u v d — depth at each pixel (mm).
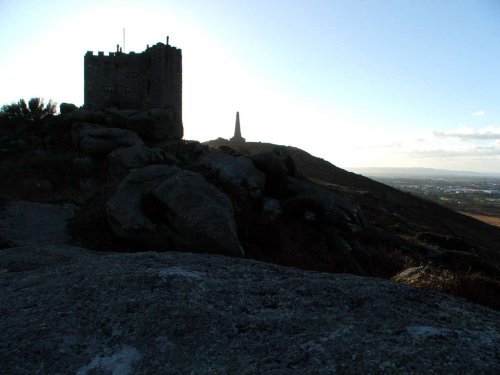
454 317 8133
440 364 6309
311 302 8625
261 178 23125
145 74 44469
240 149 61844
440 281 12406
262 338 7297
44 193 25188
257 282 9609
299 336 7340
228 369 6480
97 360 6828
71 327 7578
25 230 15883
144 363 6719
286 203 22203
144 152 27750
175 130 40094
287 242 19016
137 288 8836
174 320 7676
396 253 22406
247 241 17953
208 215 15000
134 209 16047
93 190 23859
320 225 21703
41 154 32688
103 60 43875
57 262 12039
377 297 8938
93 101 43844
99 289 8859
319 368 6375
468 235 47156
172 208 15328
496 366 6281
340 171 71250
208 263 10797
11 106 40906
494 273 22750
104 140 31656
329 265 18438
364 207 39094
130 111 38094
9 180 27000
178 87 46094
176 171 18156
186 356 6840
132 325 7586
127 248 15750
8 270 11328
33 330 7473
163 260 10797
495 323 7988
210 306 8289
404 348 6777
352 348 6844
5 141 35438
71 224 17188
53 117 39656
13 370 6562
